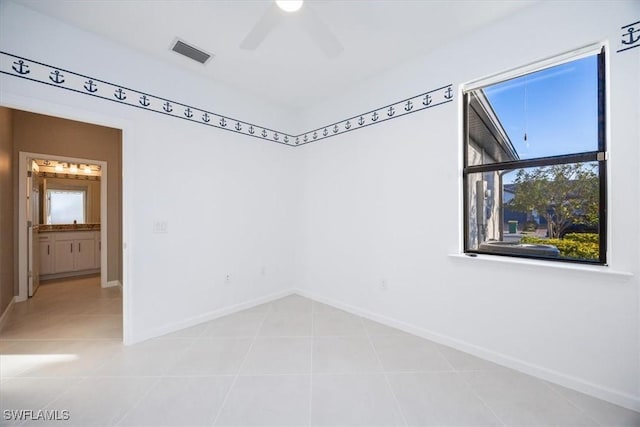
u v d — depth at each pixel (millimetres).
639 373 1472
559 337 1712
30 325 2625
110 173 4062
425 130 2340
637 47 1477
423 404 1542
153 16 1885
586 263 1680
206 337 2369
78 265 4762
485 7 1818
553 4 1737
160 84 2420
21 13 1785
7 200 2947
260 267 3221
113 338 2348
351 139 2939
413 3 1770
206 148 2736
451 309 2191
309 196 3436
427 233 2330
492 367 1908
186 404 1535
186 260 2586
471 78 2084
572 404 1536
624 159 1517
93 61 2066
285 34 2062
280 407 1517
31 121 3395
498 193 2049
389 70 2588
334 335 2406
